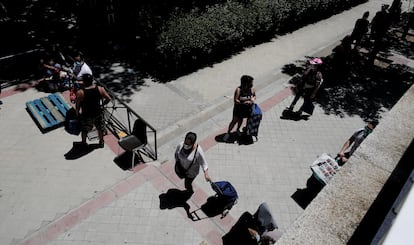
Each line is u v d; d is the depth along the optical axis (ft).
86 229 20.45
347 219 8.30
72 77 29.35
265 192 23.88
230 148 27.37
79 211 21.39
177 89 34.14
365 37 48.70
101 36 41.50
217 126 29.71
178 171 20.88
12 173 23.53
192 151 19.84
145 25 35.73
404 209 5.38
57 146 25.81
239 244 19.70
